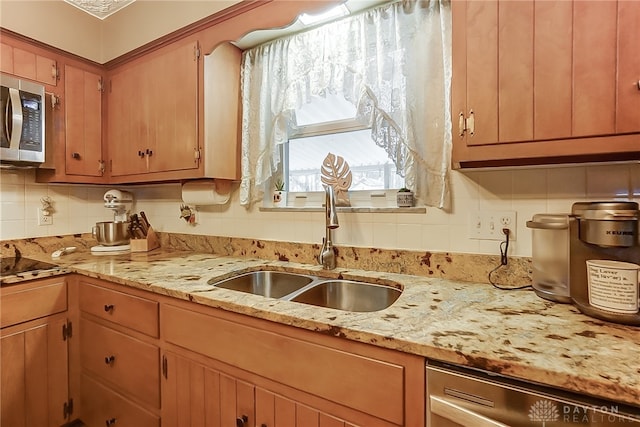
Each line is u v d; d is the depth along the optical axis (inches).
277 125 63.3
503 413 24.7
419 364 28.1
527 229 44.0
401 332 29.5
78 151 74.2
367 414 30.8
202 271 56.3
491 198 46.1
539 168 43.0
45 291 57.6
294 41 61.2
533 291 41.9
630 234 31.8
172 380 46.6
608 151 30.8
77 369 61.9
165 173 67.7
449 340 27.6
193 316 43.8
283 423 36.1
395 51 50.9
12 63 64.1
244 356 39.0
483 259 46.5
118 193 84.7
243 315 39.1
